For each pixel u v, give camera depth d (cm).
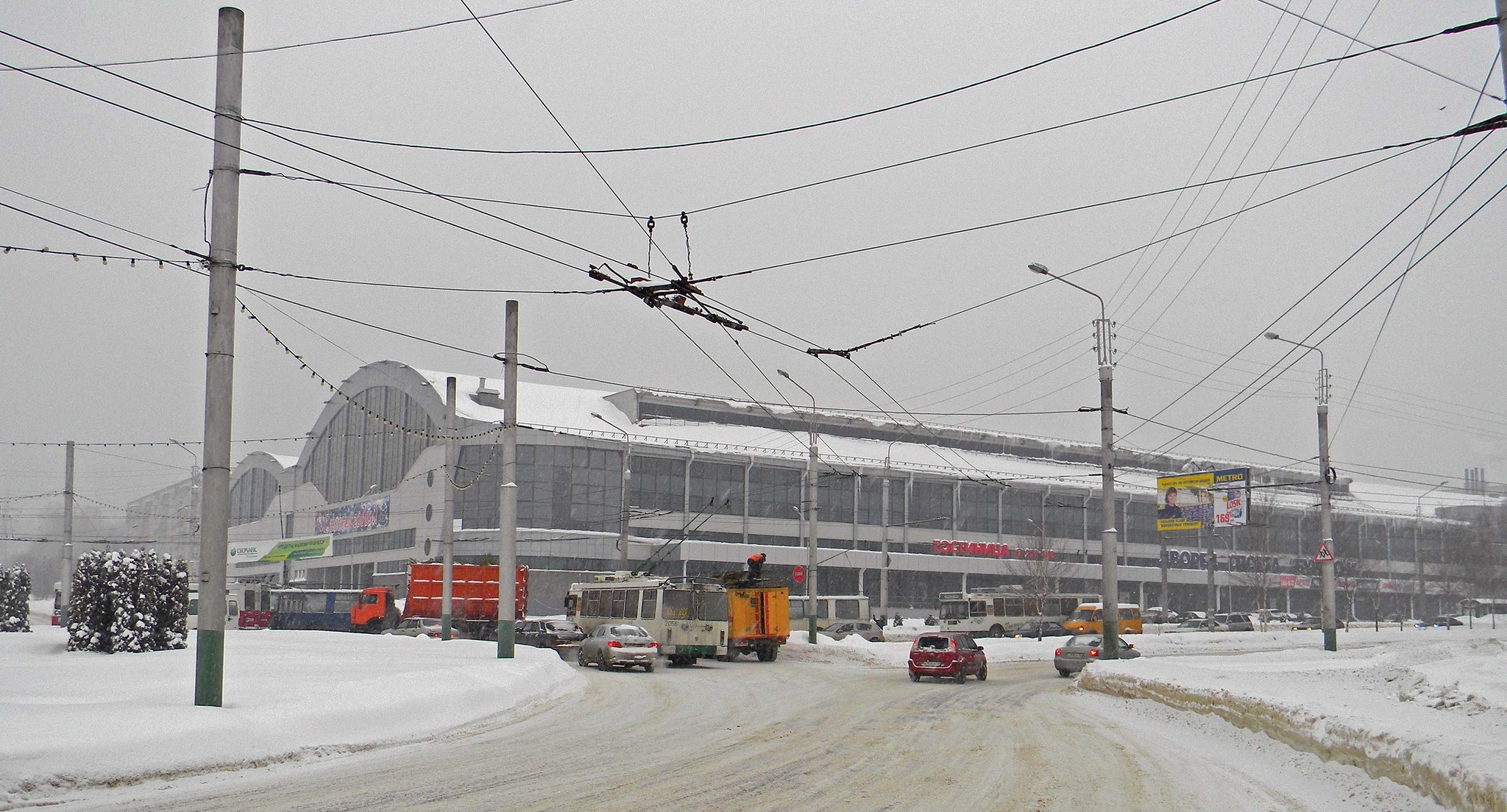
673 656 4072
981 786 1304
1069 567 9388
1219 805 1199
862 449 9662
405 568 8612
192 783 1218
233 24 1673
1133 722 2173
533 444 8075
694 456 8488
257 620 6297
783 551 8662
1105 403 3444
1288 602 10688
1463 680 1950
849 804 1157
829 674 3669
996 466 10125
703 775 1338
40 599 13838
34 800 1078
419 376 8869
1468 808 980
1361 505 11406
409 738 1670
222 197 1658
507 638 3022
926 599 9375
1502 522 11412
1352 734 1342
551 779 1285
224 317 1652
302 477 11050
